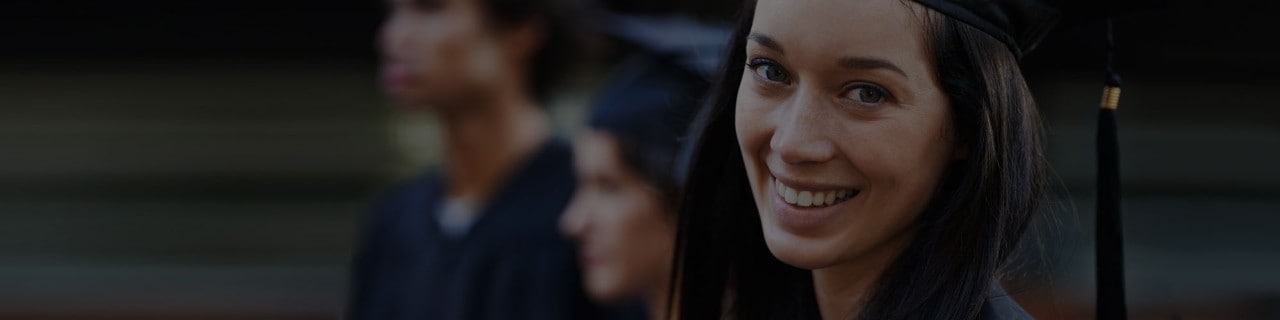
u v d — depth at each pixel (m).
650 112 2.41
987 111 1.22
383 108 5.99
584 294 2.86
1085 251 4.34
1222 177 5.75
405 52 2.95
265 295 5.69
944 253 1.27
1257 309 5.43
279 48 6.05
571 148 2.99
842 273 1.36
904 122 1.21
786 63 1.23
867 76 1.20
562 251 2.88
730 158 1.45
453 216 3.01
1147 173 5.75
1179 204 5.70
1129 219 5.67
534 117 3.01
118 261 5.88
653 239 2.49
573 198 2.91
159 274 5.77
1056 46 1.82
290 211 5.96
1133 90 5.70
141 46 6.06
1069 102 5.43
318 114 6.04
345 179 6.00
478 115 2.94
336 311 5.64
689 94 2.05
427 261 3.03
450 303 2.94
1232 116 5.74
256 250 5.91
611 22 3.03
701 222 1.50
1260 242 5.66
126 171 6.03
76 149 6.07
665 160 2.37
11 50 6.04
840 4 1.19
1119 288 1.40
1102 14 1.38
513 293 2.88
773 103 1.25
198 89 6.08
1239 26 5.52
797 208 1.26
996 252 1.25
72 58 6.07
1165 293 5.44
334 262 5.89
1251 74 5.64
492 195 2.96
